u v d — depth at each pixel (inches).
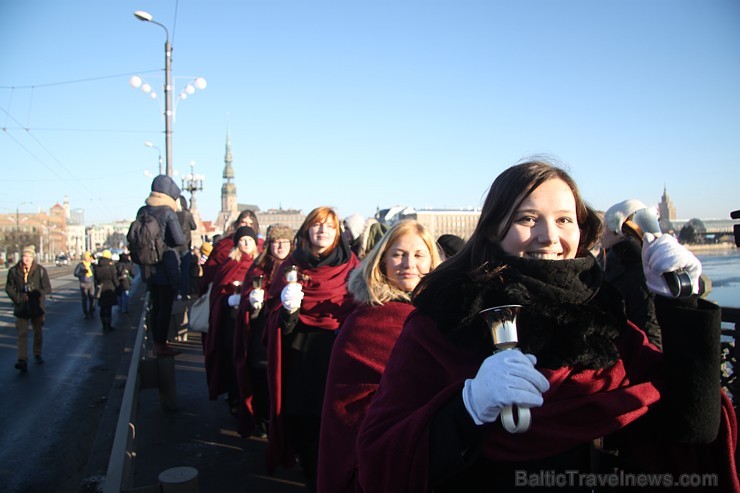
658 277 55.9
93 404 283.1
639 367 58.1
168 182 269.1
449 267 64.0
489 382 46.5
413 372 59.2
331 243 155.2
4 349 442.6
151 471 162.7
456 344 55.9
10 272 367.6
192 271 399.9
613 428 51.6
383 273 108.6
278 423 148.1
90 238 6156.5
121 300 672.4
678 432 53.9
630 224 61.6
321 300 148.9
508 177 59.3
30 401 289.7
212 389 213.5
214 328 213.8
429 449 52.7
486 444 51.9
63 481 193.8
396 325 102.3
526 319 52.7
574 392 52.4
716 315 53.0
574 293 53.2
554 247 56.9
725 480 56.6
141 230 249.9
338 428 98.3
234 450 179.9
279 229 188.4
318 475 99.8
